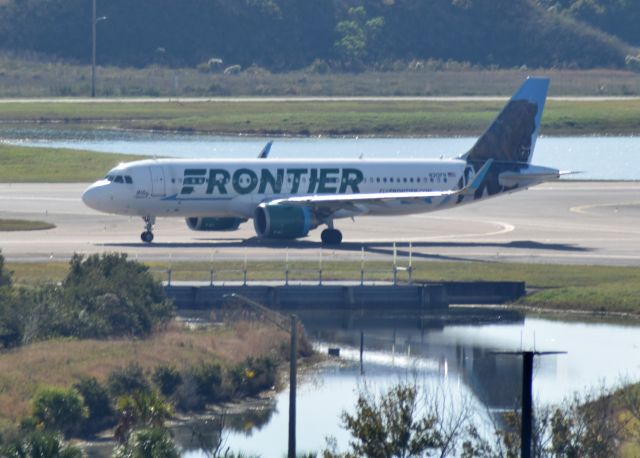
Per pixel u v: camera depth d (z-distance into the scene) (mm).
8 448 150125
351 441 174625
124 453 155625
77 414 184750
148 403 181875
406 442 152250
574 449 146875
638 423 169875
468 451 153250
